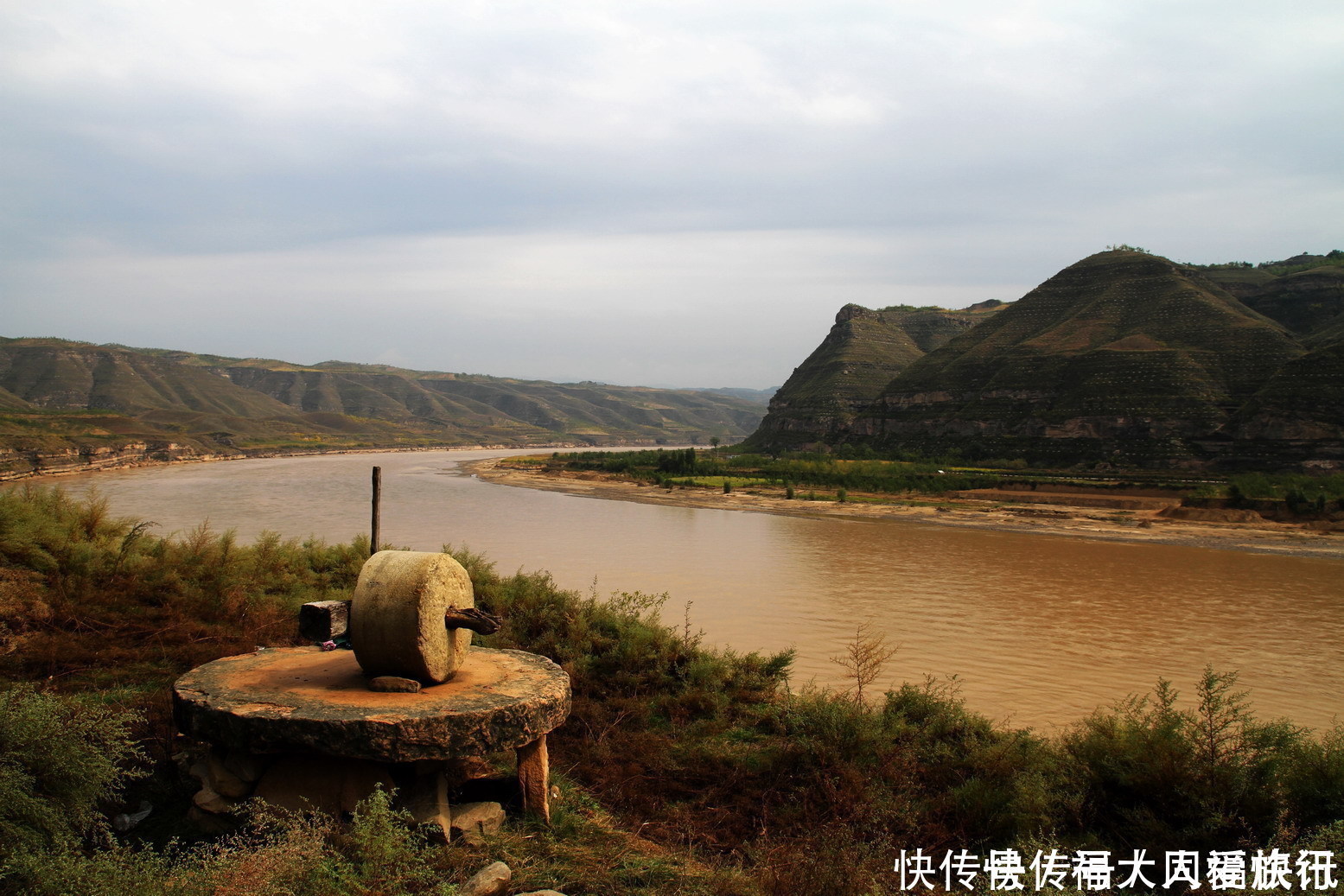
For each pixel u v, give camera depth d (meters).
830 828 8.31
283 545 18.88
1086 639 27.41
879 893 6.89
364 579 8.02
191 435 186.00
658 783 9.48
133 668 10.51
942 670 22.38
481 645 13.59
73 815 6.39
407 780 7.39
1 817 5.84
